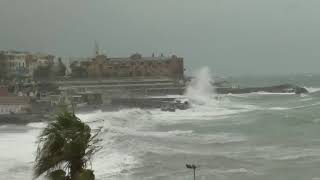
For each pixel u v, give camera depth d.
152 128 95.19
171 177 49.03
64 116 17.06
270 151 64.62
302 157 59.50
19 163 55.09
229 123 103.75
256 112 130.00
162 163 55.66
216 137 79.75
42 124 93.31
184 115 127.06
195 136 81.31
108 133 75.12
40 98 143.12
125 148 63.62
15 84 179.00
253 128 92.56
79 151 16.55
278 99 196.50
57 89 184.25
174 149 65.81
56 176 16.44
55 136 16.61
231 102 181.38
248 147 68.38
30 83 185.75
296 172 51.16
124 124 99.38
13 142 70.81
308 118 108.75
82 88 197.75
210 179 48.28
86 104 146.12
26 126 93.88
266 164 55.47
